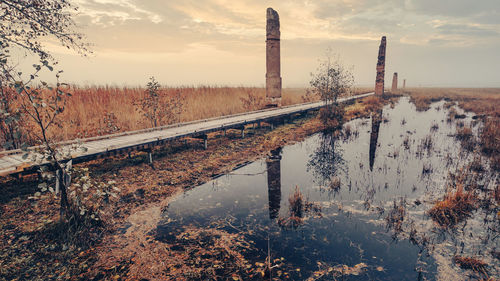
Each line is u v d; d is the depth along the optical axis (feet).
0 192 16.51
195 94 53.16
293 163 27.04
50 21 15.72
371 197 18.83
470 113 58.75
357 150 31.65
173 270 11.29
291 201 17.20
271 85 51.11
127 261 11.84
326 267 11.48
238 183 21.68
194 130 29.01
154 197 18.61
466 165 24.84
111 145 22.02
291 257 12.19
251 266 11.55
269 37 49.19
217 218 15.87
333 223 15.31
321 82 52.80
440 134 38.52
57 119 25.85
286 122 49.73
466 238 13.60
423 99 91.76
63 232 13.10
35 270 10.94
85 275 10.89
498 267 11.41
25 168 16.20
